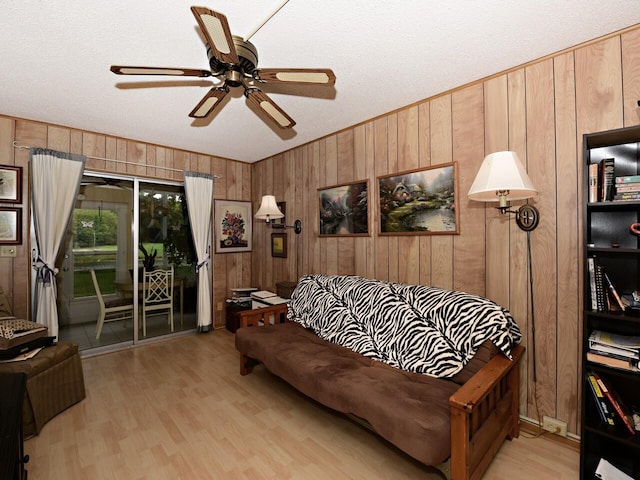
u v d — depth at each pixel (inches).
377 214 115.1
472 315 76.0
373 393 66.3
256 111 109.4
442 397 65.1
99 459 69.5
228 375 112.5
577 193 73.5
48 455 70.7
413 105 103.9
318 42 71.7
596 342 61.2
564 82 75.0
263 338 102.3
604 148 69.9
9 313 102.1
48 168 119.1
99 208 136.1
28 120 117.2
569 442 73.4
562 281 75.6
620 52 67.9
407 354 82.2
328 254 135.2
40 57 77.0
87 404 92.7
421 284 102.5
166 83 90.6
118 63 79.8
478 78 88.2
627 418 58.7
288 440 76.1
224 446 73.9
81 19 63.4
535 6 60.4
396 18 63.8
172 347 141.8
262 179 176.2
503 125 84.3
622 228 67.8
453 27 66.6
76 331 130.4
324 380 75.0
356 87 93.1
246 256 182.5
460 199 93.0
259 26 62.8
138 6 59.7
